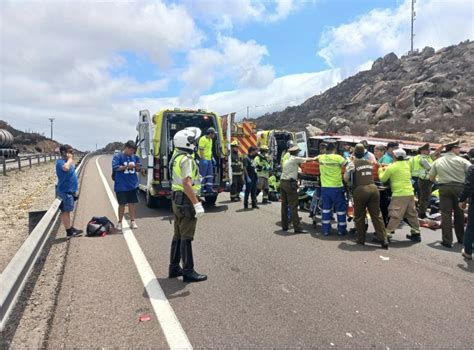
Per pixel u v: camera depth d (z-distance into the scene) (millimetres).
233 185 12234
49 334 3639
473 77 43406
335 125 38125
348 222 9016
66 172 7211
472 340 3617
